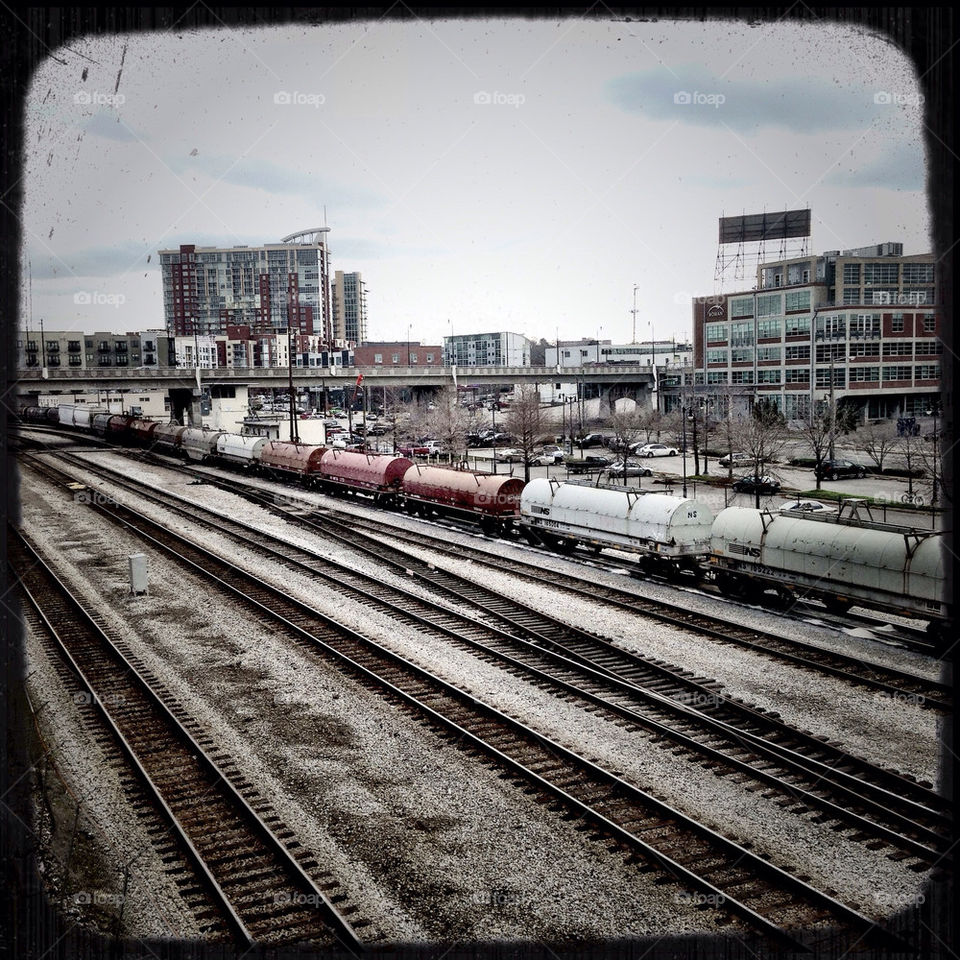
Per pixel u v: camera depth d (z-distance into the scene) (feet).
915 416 191.42
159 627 69.26
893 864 34.01
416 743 46.19
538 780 40.75
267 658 60.95
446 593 79.56
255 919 30.89
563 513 96.68
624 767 43.04
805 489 146.20
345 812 38.63
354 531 114.52
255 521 123.44
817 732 47.29
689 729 47.80
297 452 161.68
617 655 60.70
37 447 231.09
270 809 38.99
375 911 31.24
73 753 45.14
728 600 77.25
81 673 57.47
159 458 210.79
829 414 165.68
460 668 58.23
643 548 85.46
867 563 64.23
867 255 196.95
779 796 39.99
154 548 102.27
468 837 36.35
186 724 48.98
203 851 35.58
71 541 106.73
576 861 34.37
